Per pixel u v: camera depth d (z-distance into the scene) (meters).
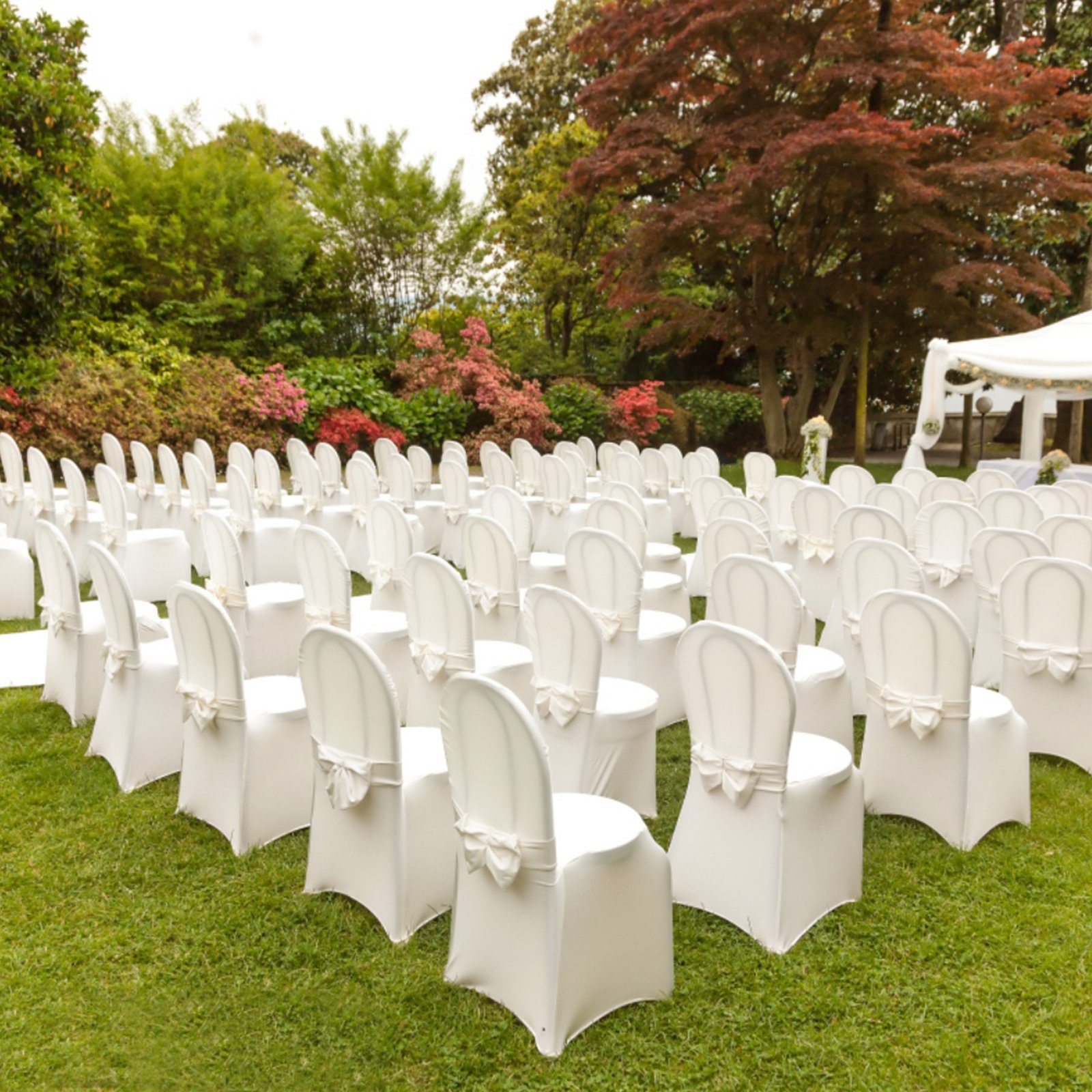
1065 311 19.39
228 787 3.09
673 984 2.40
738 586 3.60
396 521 4.73
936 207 15.86
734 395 19.75
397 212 17.58
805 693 3.68
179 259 15.04
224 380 11.95
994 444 24.55
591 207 21.06
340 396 13.76
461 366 15.05
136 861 2.97
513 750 2.05
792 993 2.40
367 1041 2.20
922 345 17.62
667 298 16.78
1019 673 4.09
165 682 3.55
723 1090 2.07
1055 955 2.58
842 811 2.76
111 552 5.95
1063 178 14.23
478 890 2.31
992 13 18.47
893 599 3.18
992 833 3.36
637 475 8.62
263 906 2.73
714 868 2.74
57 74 10.45
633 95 15.79
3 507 7.68
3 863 2.95
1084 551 4.91
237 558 4.20
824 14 15.05
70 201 10.46
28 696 4.44
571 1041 2.20
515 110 24.69
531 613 3.17
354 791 2.54
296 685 3.32
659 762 3.99
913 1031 2.28
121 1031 2.22
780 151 13.81
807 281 16.50
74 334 11.53
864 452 17.16
